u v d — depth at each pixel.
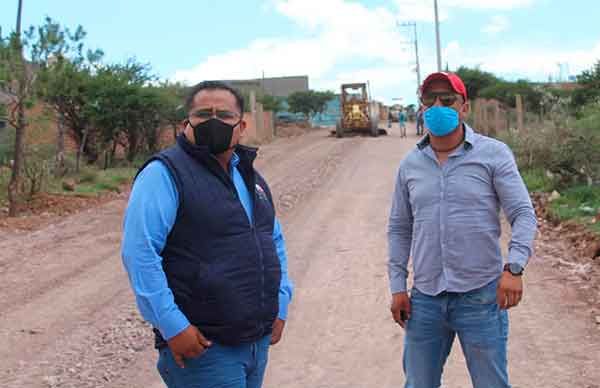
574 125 15.21
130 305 8.64
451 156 3.87
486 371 3.85
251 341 3.31
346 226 13.41
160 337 3.31
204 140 3.26
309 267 10.23
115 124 26.62
